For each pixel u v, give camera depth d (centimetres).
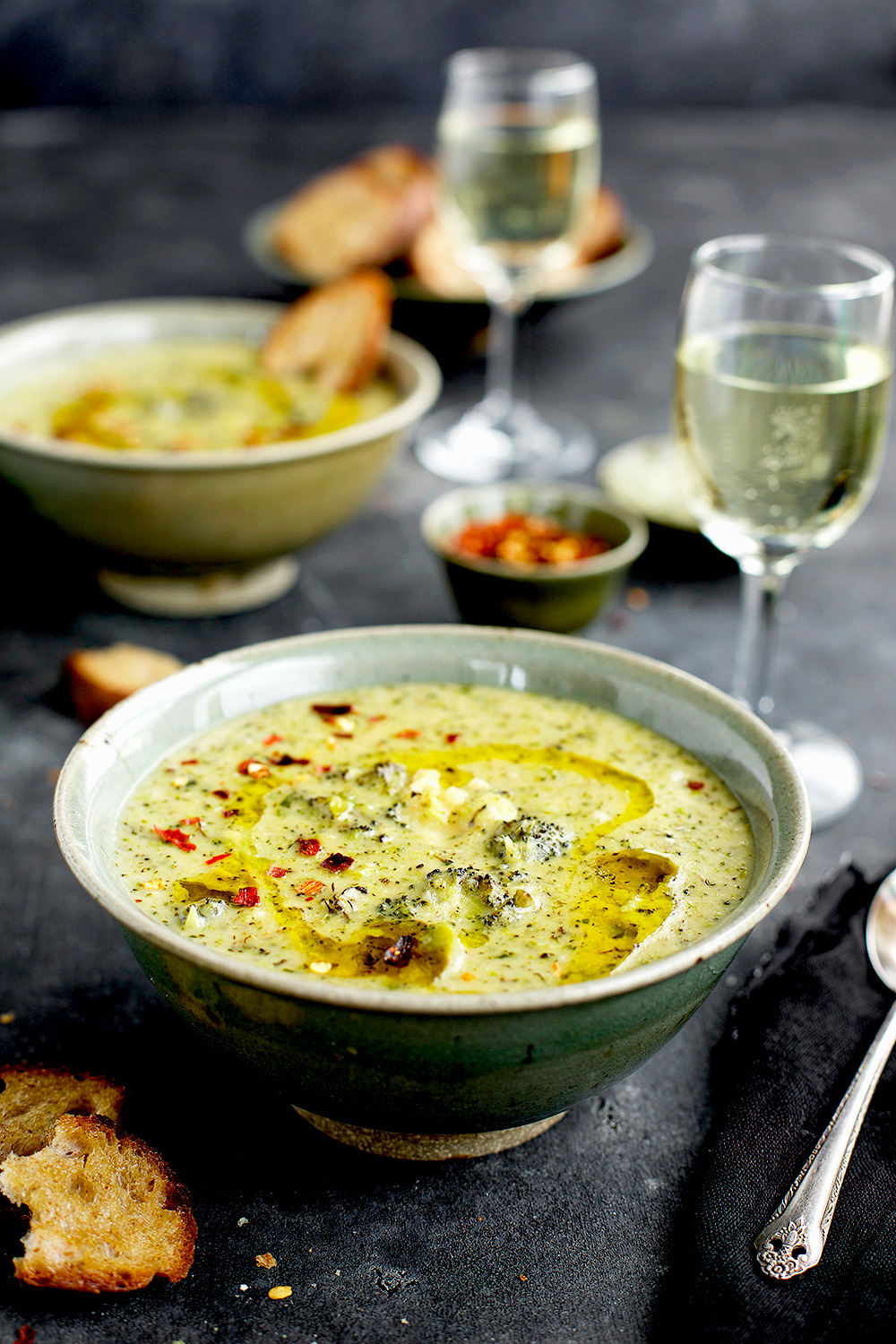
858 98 216
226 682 87
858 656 103
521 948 79
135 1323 78
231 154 180
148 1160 81
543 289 123
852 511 93
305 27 206
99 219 153
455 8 208
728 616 106
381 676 88
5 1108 82
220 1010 77
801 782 81
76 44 202
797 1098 82
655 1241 80
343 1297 78
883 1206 79
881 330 91
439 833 83
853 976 86
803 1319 77
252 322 113
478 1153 82
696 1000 78
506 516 106
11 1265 79
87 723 98
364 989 76
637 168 177
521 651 88
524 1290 79
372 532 112
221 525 100
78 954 88
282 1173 81
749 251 95
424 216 125
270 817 83
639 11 210
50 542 111
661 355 131
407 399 104
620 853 82
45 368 110
